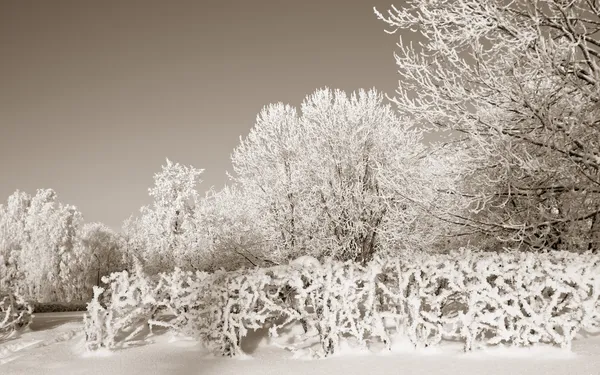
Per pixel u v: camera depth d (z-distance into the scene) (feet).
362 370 16.40
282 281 20.04
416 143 42.98
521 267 18.22
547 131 21.30
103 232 185.26
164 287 22.67
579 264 17.92
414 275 19.42
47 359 19.79
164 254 77.82
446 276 18.74
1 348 23.90
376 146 43.19
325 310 19.42
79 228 168.86
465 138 25.90
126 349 21.25
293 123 47.73
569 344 17.46
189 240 72.13
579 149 22.39
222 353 19.66
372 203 41.06
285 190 45.60
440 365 16.63
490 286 18.30
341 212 42.50
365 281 19.70
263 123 47.98
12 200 177.88
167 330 25.38
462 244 31.37
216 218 62.54
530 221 24.64
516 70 23.81
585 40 23.06
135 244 90.79
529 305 18.52
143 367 17.81
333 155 44.21
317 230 43.78
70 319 39.11
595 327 20.02
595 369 15.06
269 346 21.61
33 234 158.71
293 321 25.76
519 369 15.60
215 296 20.30
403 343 19.51
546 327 17.84
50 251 154.61
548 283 17.97
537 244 23.79
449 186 25.21
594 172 22.72
